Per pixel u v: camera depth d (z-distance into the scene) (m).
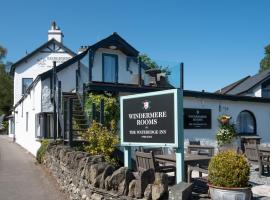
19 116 29.95
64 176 10.57
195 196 6.24
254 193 8.94
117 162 12.77
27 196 10.33
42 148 16.05
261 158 11.92
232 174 6.05
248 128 20.19
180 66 17.33
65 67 20.05
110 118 15.70
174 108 7.41
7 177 13.08
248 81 29.84
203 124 18.39
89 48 20.17
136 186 6.16
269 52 54.91
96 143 12.13
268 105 20.95
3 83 59.78
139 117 8.27
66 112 15.02
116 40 21.08
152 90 17.36
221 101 19.11
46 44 30.64
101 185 7.27
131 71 20.41
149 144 7.96
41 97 18.67
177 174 7.38
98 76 20.95
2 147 26.67
